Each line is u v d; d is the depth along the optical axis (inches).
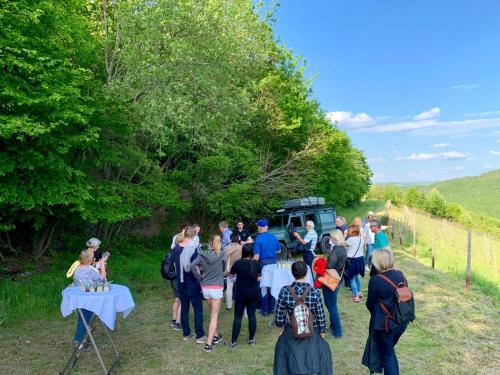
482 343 271.0
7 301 349.4
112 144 520.4
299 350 168.9
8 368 238.1
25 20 370.0
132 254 622.8
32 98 367.9
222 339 284.7
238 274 269.6
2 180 395.5
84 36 484.4
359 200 2059.5
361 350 260.4
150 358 252.4
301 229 666.8
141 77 535.2
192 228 279.4
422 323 308.8
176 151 681.6
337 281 276.4
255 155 802.2
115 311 231.5
